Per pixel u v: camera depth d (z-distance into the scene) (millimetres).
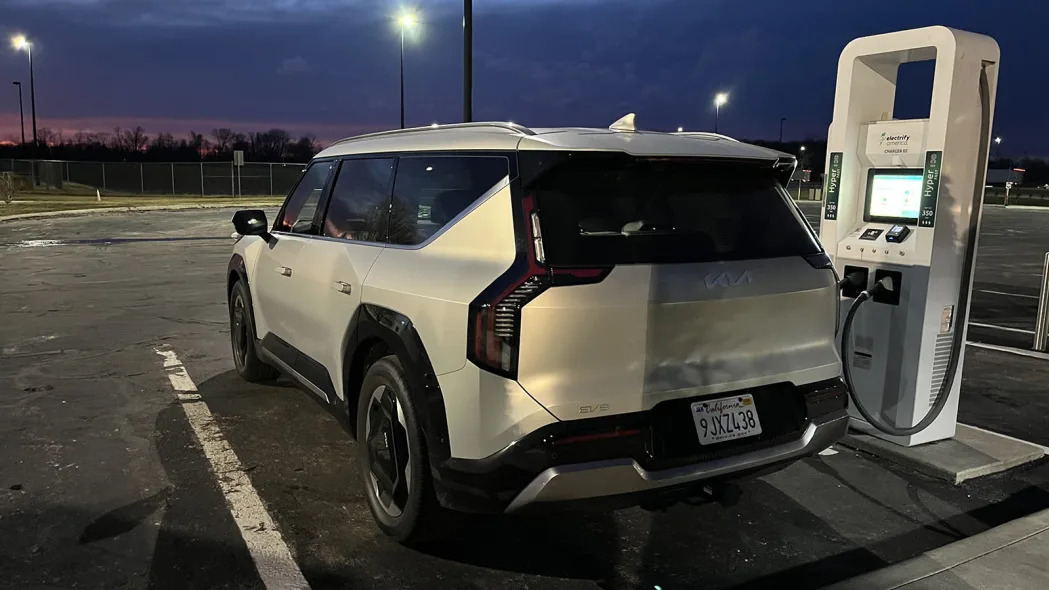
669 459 2934
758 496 4113
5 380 5992
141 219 26375
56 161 44938
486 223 3057
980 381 6441
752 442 3133
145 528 3605
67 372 6250
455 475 2957
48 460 4391
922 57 4625
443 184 3428
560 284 2771
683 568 3363
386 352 3648
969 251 4527
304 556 3389
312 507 3865
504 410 2797
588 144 2988
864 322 4750
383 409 3498
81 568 3236
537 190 2939
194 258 14664
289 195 5262
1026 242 22688
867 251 4684
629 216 3006
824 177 4949
